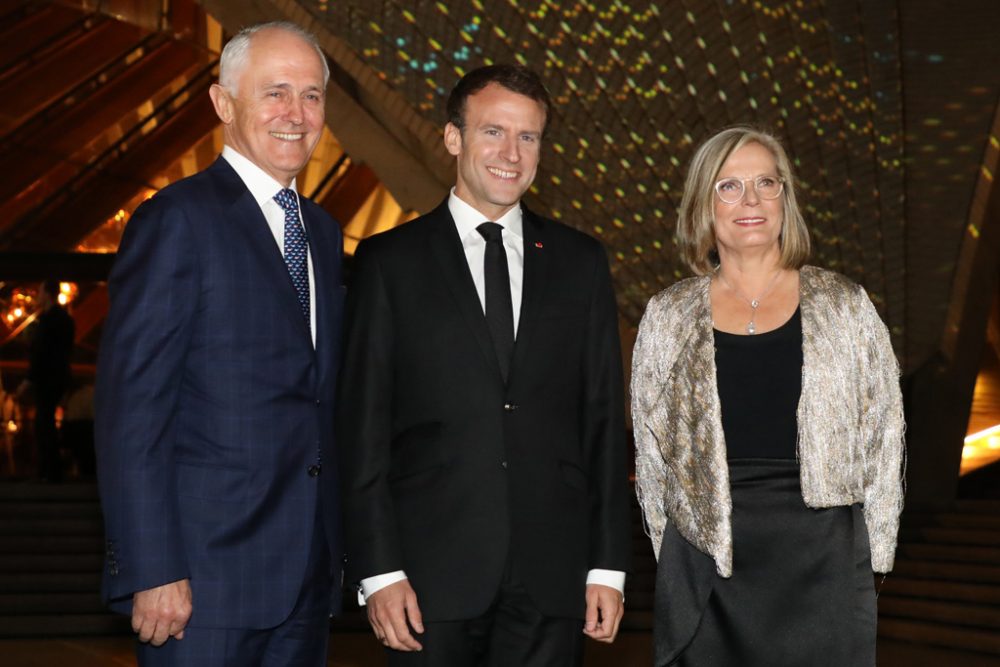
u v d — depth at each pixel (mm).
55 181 16391
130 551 2400
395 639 2625
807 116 10539
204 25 20109
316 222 2840
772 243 2877
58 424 11609
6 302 14203
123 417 2430
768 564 2740
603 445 2818
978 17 10289
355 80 9430
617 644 7449
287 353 2605
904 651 7230
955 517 9578
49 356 9586
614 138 10266
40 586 8141
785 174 2865
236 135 2713
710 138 2912
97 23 20578
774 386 2777
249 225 2627
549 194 10414
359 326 2762
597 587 2748
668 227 10594
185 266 2525
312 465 2623
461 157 2812
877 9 10266
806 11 10156
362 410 2721
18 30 19719
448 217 2850
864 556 2740
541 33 9570
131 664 6512
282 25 2736
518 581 2672
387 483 2727
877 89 10555
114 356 2463
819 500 2691
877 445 2766
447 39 9250
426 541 2680
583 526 2766
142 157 17328
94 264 11961
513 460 2699
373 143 10070
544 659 2705
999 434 13648
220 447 2529
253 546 2529
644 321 2979
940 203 10773
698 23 9953
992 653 7023
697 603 2803
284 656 2633
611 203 10484
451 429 2711
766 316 2826
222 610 2492
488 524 2670
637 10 9773
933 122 10633
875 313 2801
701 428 2785
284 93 2678
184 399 2545
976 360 11188
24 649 7129
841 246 10984
